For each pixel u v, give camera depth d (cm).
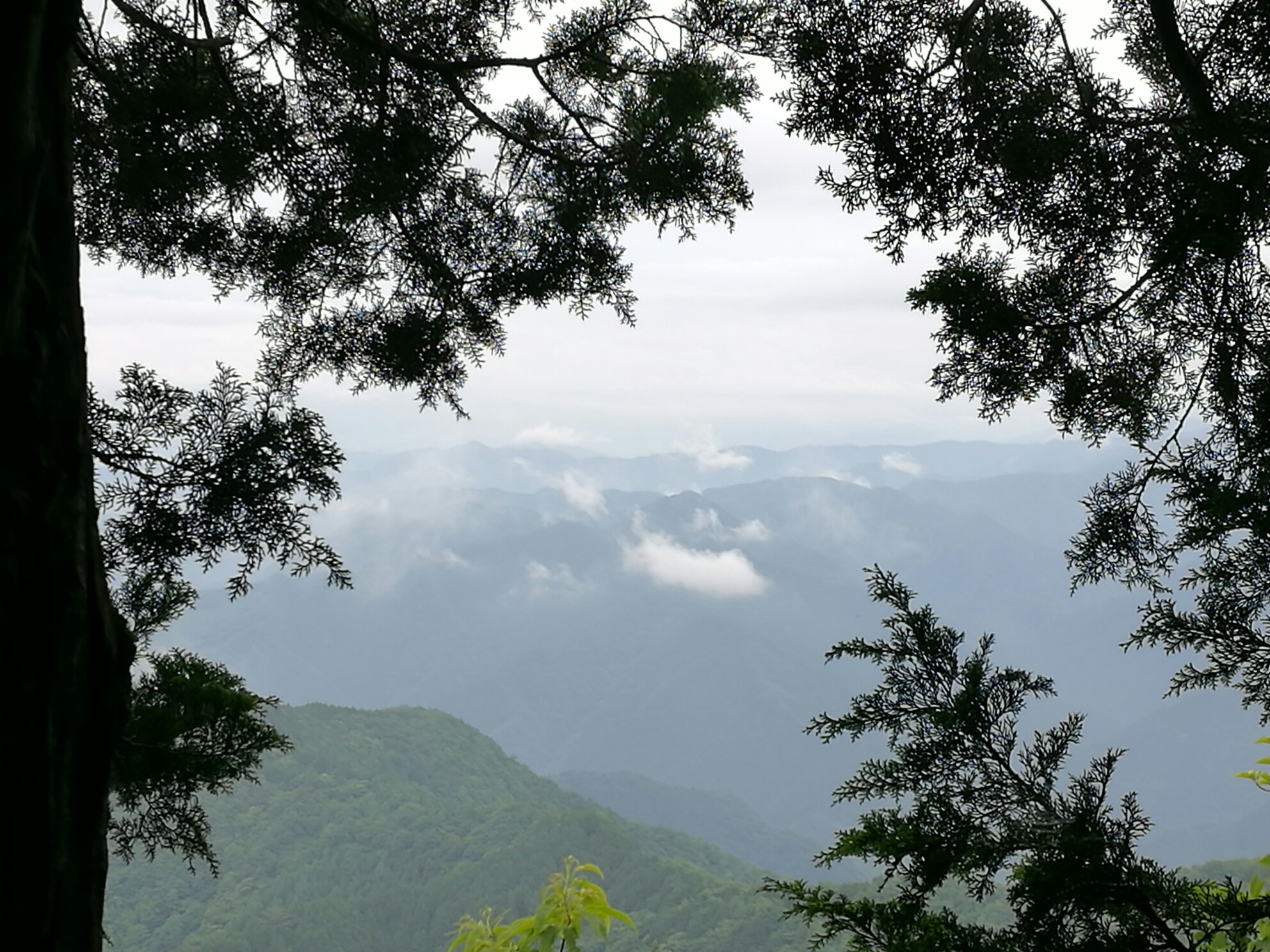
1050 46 439
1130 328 473
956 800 260
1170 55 425
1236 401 426
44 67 164
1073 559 431
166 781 504
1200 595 289
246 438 520
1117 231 446
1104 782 252
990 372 484
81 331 168
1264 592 283
